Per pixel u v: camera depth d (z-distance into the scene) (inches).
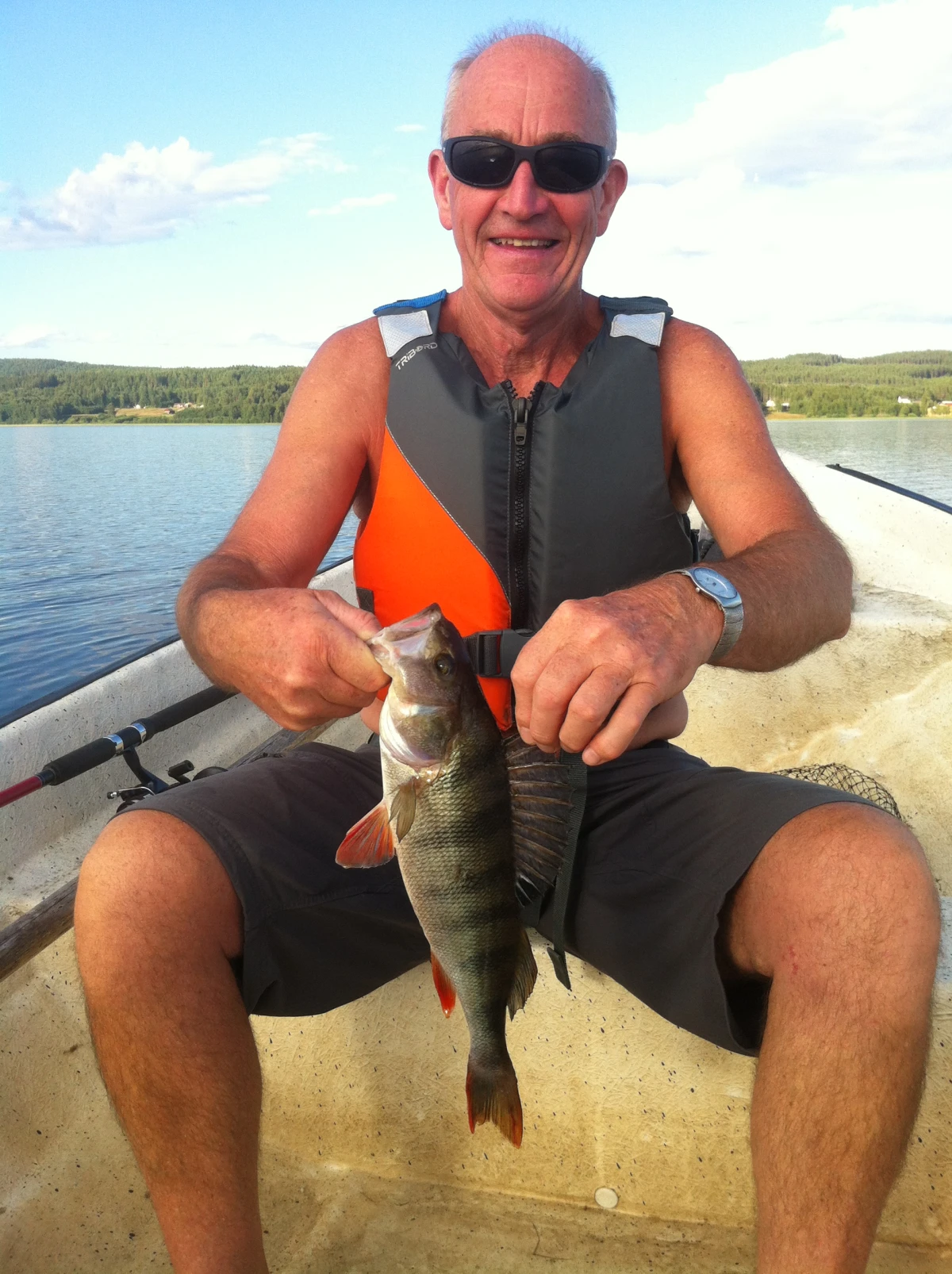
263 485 82.7
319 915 62.6
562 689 53.6
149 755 109.4
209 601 65.7
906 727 120.0
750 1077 67.9
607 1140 71.8
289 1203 73.4
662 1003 62.3
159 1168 53.9
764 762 126.5
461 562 79.0
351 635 58.3
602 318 86.6
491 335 81.0
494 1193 74.1
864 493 153.6
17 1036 77.4
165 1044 55.0
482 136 77.0
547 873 62.6
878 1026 49.4
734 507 76.2
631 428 78.5
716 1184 70.0
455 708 56.5
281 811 63.9
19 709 100.7
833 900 51.9
